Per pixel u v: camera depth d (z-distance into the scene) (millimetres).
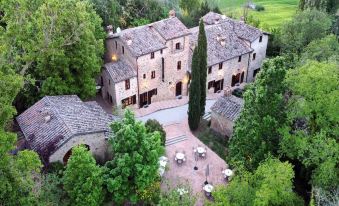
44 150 35938
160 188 39969
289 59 57000
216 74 59281
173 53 54406
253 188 30250
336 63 37594
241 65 61656
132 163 33969
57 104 40938
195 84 47875
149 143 34938
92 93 49219
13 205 29000
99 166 35344
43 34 41719
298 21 61156
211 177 43469
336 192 28828
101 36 54938
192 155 46875
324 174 29406
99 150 38656
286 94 33281
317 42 54750
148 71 53594
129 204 37562
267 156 31891
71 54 45844
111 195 36062
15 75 31562
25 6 44000
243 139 33750
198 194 37344
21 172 29484
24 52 42812
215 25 62281
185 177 43375
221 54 58656
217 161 46031
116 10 66688
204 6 77500
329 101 29797
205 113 55281
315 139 29984
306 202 33250
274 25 86062
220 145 48719
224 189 30906
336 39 59156
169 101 57719
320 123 30875
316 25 59375
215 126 51219
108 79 53125
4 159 28141
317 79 30125
